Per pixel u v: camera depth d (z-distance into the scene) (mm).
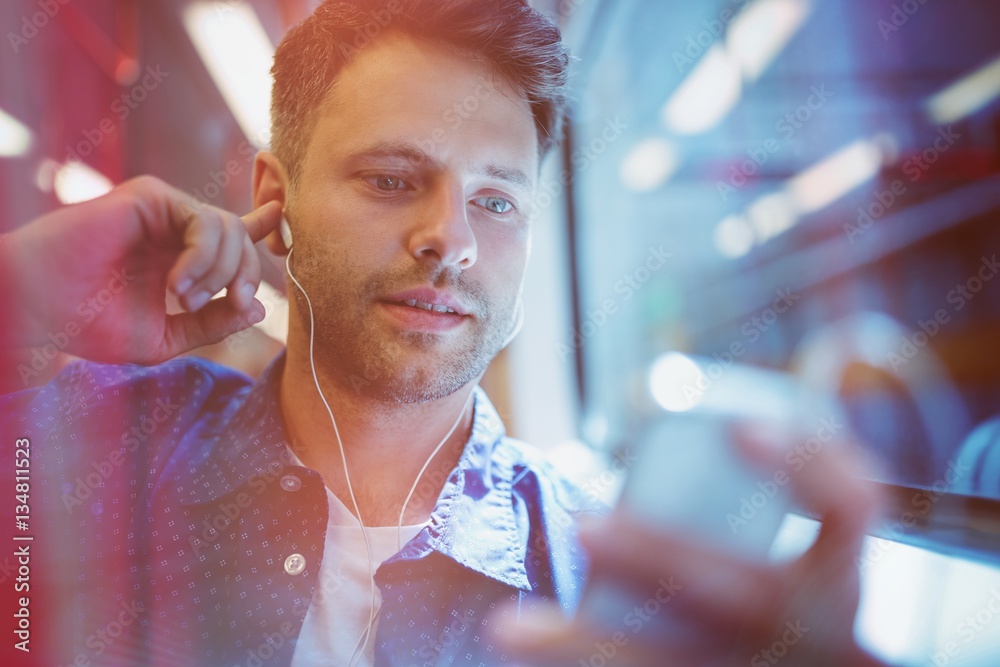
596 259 1941
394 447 727
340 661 626
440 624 655
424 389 669
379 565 666
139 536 686
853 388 947
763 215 1736
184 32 1580
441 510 702
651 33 1725
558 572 730
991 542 683
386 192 660
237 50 1611
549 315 1891
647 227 1990
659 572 562
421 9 660
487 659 645
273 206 703
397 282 648
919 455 862
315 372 699
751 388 596
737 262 1797
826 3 1571
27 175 1358
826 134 1639
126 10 1527
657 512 572
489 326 689
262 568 656
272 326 1304
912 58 1506
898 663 551
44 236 628
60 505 694
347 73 661
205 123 1722
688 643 541
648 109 1875
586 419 1814
